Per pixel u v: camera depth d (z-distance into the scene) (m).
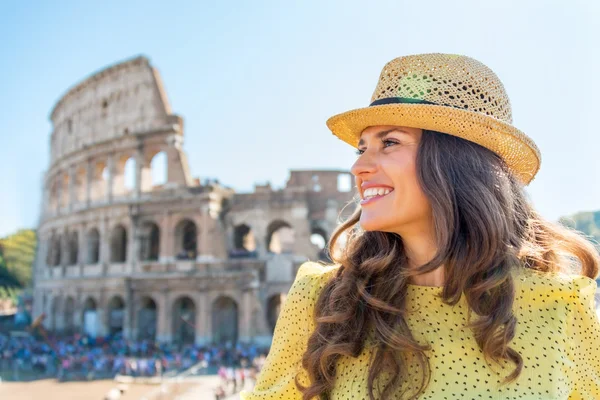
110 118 79.00
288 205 68.75
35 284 89.94
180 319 69.38
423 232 3.77
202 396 44.53
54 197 89.62
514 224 3.94
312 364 3.66
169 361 57.84
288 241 95.25
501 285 3.50
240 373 48.41
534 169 4.16
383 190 3.75
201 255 66.81
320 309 3.90
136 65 77.06
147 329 70.62
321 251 70.38
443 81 3.66
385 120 3.70
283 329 4.09
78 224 78.44
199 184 77.50
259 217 69.06
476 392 3.18
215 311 66.81
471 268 3.41
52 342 68.81
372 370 3.37
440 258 3.46
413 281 3.78
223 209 70.38
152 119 73.62
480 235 3.48
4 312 133.25
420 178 3.60
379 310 3.62
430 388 3.25
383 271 3.81
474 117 3.54
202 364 52.31
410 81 3.71
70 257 81.25
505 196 3.73
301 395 3.88
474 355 3.33
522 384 3.22
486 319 3.29
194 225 76.81
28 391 49.22
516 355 3.24
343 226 4.56
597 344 3.64
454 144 3.69
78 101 85.44
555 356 3.35
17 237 135.75
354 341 3.57
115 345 64.56
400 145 3.76
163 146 71.12
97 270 73.44
